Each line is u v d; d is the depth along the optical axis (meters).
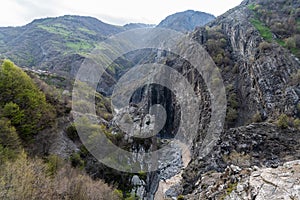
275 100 36.41
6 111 26.69
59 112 35.00
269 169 10.45
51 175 20.28
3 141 21.89
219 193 11.84
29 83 32.69
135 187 26.92
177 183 27.23
